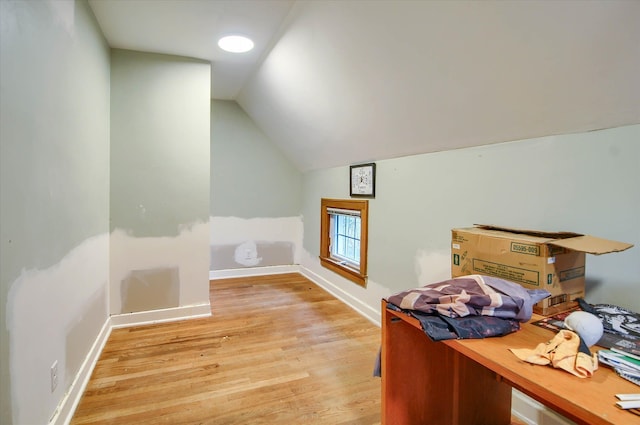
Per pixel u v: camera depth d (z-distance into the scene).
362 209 2.88
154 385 1.81
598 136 1.30
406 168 2.38
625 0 0.94
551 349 0.89
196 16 2.05
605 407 0.70
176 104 2.65
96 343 2.08
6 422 1.03
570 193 1.40
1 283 1.01
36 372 1.24
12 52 1.08
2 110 1.01
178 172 2.68
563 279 1.22
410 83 1.76
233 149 4.00
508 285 1.14
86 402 1.66
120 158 2.51
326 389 1.79
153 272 2.65
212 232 3.97
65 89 1.54
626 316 1.13
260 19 2.07
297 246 4.39
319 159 3.53
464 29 1.33
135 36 2.30
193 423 1.52
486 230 1.50
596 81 1.17
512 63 1.32
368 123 2.33
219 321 2.71
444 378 1.45
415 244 2.30
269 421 1.54
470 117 1.70
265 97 3.22
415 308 1.15
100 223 2.23
